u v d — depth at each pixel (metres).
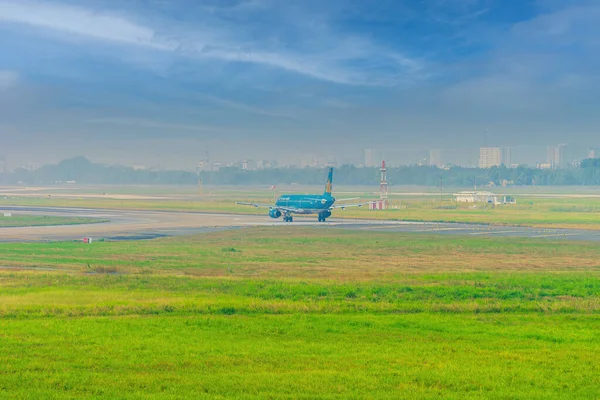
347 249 90.06
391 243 98.81
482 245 95.69
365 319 37.97
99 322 36.19
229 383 24.36
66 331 33.44
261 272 64.56
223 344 30.94
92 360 27.58
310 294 48.38
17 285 51.34
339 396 23.02
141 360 27.67
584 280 56.53
